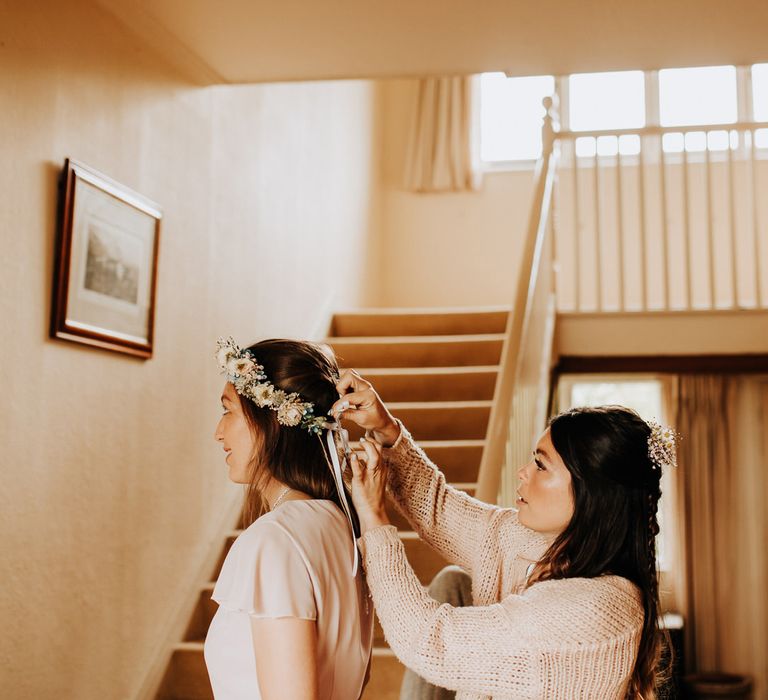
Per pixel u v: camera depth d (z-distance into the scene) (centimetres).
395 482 192
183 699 346
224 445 151
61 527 277
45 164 269
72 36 283
